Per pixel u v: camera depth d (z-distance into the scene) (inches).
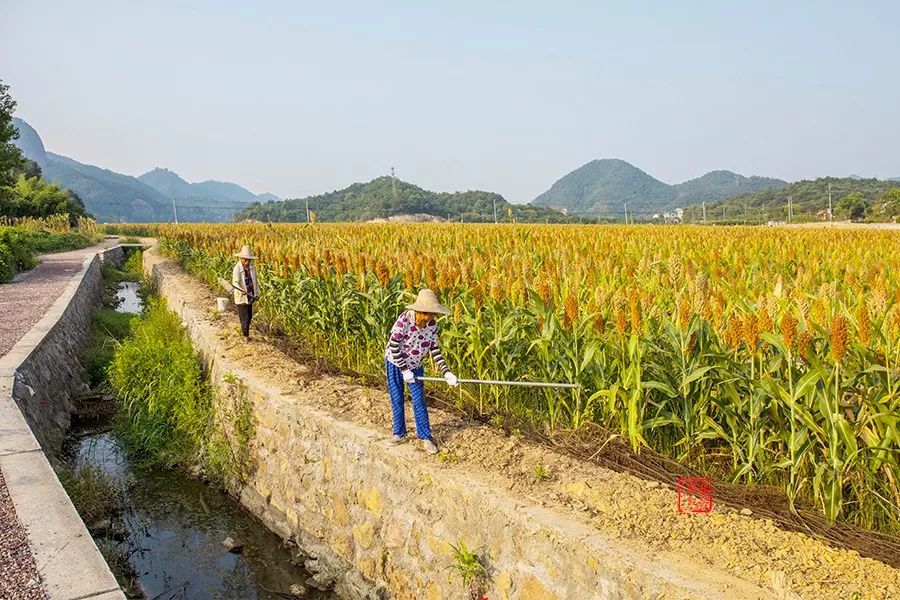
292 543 293.3
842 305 219.8
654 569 157.9
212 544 298.2
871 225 2000.5
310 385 330.0
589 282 343.0
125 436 402.3
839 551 163.6
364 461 253.9
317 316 395.9
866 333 187.2
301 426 293.9
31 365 382.3
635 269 401.7
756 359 213.6
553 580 178.7
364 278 378.0
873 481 187.6
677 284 316.5
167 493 350.0
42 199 2455.7
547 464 222.1
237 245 721.0
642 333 234.1
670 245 651.5
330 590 260.8
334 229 1250.6
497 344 266.5
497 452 235.6
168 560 283.4
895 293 291.1
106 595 163.3
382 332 339.9
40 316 530.9
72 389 465.4
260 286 525.3
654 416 238.2
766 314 198.7
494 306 283.6
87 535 192.1
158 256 1239.5
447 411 284.8
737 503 193.8
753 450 201.8
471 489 206.7
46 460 243.0
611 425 248.4
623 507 189.3
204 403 394.6
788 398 184.1
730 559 161.9
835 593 146.2
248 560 284.8
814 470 199.2
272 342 436.8
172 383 418.6
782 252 534.3
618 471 218.7
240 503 336.8
